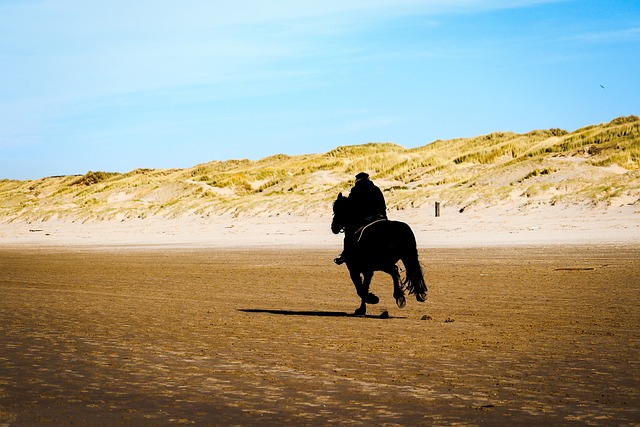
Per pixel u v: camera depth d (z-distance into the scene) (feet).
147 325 36.55
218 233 188.55
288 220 204.95
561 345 29.14
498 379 22.77
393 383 22.34
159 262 96.84
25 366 25.34
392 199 206.08
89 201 442.91
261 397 20.54
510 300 46.68
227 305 46.75
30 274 78.95
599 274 62.69
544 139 432.66
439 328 34.83
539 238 123.03
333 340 31.27
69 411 18.95
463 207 178.50
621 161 269.03
